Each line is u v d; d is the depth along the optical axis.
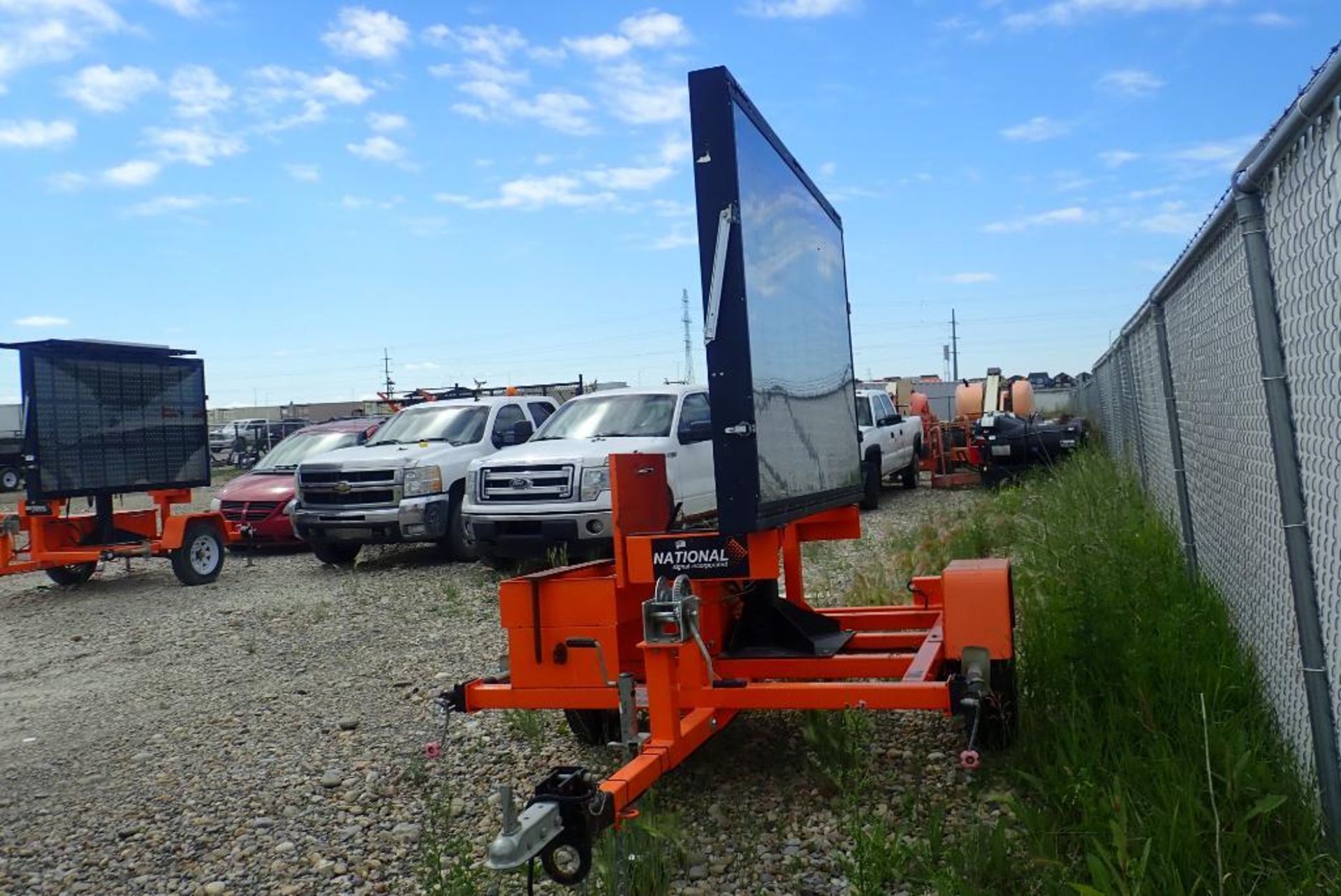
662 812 4.47
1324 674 3.51
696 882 3.96
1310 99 2.96
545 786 3.27
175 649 9.43
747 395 4.25
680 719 4.30
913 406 23.09
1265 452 4.37
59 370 12.96
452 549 13.71
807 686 4.45
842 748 4.83
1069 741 4.22
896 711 5.79
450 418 14.77
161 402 13.88
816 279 5.75
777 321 4.79
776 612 5.43
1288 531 3.61
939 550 10.12
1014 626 5.34
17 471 39.25
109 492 13.35
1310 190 3.22
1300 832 3.46
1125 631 5.17
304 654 8.81
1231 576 5.52
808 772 4.95
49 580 14.99
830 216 6.34
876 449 17.20
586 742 5.70
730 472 4.30
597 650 4.66
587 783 3.30
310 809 5.15
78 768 6.11
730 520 4.30
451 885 3.91
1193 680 4.55
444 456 13.70
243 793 5.46
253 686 7.82
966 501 17.45
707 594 5.07
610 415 12.35
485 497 11.81
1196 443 6.50
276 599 11.83
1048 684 5.04
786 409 4.87
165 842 4.87
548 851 3.19
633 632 5.02
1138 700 4.51
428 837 4.44
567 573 5.39
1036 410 29.11
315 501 13.94
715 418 4.30
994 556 9.94
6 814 5.40
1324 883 3.17
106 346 13.23
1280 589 4.22
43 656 9.57
